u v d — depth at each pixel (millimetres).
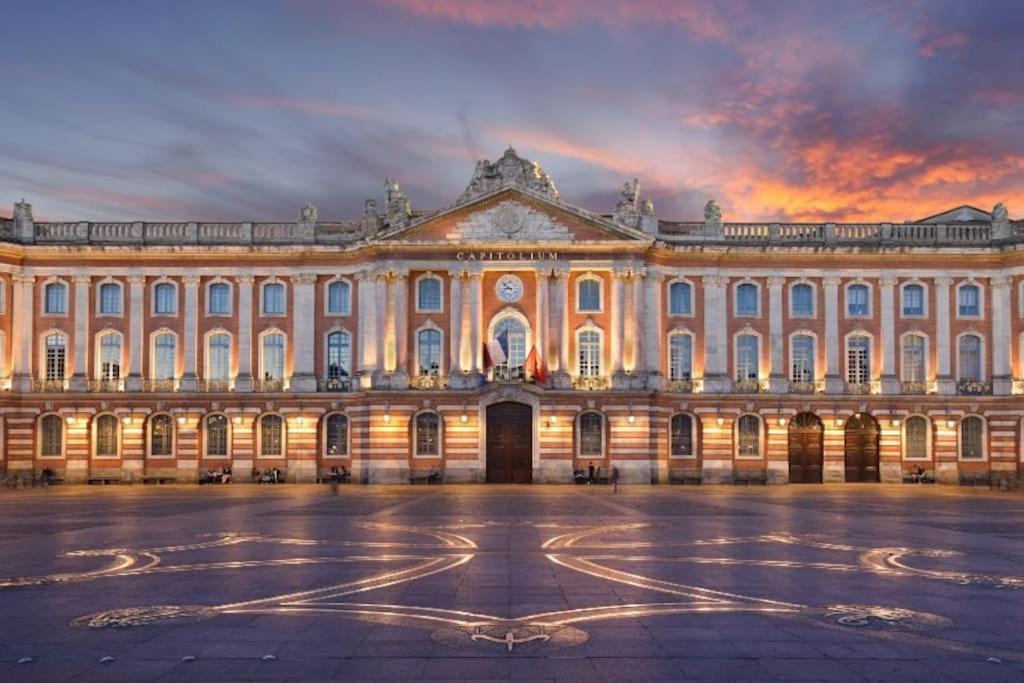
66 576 24969
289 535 34094
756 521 39688
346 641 17812
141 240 71000
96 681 15383
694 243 70125
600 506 47250
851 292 71438
